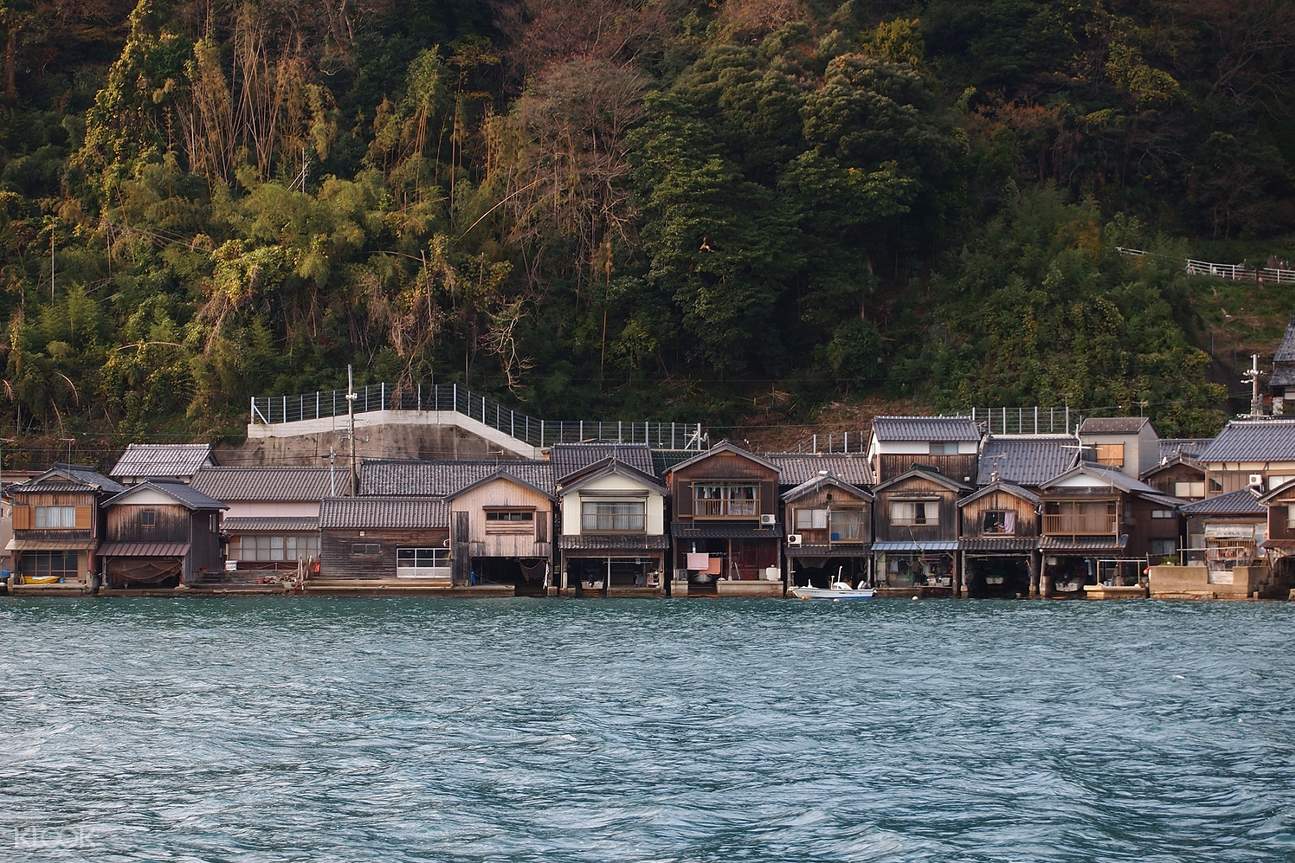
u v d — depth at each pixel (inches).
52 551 5802.2
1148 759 2544.3
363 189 7529.5
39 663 3666.3
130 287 7421.3
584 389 7588.6
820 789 2369.6
